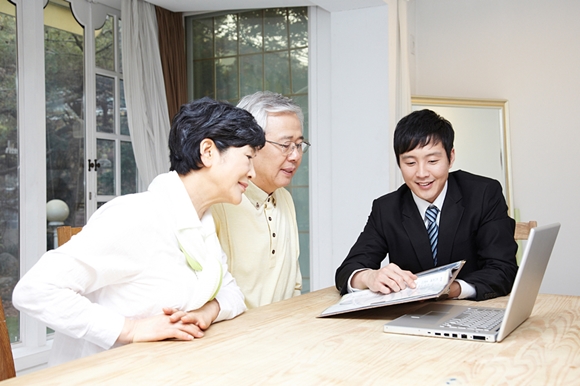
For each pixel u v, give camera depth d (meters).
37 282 1.17
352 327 1.28
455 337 1.16
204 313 1.29
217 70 4.46
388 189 3.69
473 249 1.88
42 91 3.36
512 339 1.15
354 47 3.80
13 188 3.26
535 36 4.38
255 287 1.80
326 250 4.05
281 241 1.87
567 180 4.27
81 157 3.67
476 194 1.87
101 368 0.97
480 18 4.55
